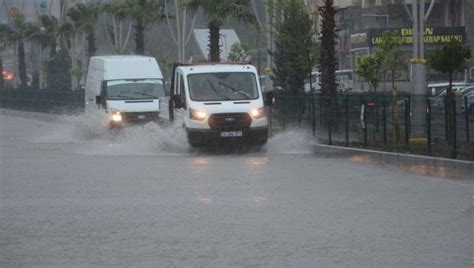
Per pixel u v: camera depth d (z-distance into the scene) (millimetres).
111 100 51594
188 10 70500
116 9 77562
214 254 16578
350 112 40844
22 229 19828
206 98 40812
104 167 35031
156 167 34656
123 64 53469
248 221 20594
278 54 60438
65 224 20484
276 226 19828
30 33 111688
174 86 43656
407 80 70875
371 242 17719
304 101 45188
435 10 83438
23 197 25656
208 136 40000
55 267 15570
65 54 109812
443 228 19375
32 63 132625
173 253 16719
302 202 23875
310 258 16125
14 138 57312
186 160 37969
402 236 18406
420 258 16078
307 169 33344
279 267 15367
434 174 31312
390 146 37656
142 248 17297
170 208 22922
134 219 21109
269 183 28594
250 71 41938
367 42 75938
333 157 39031
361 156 38250
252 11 66125
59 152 43969
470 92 60938
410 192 25953
